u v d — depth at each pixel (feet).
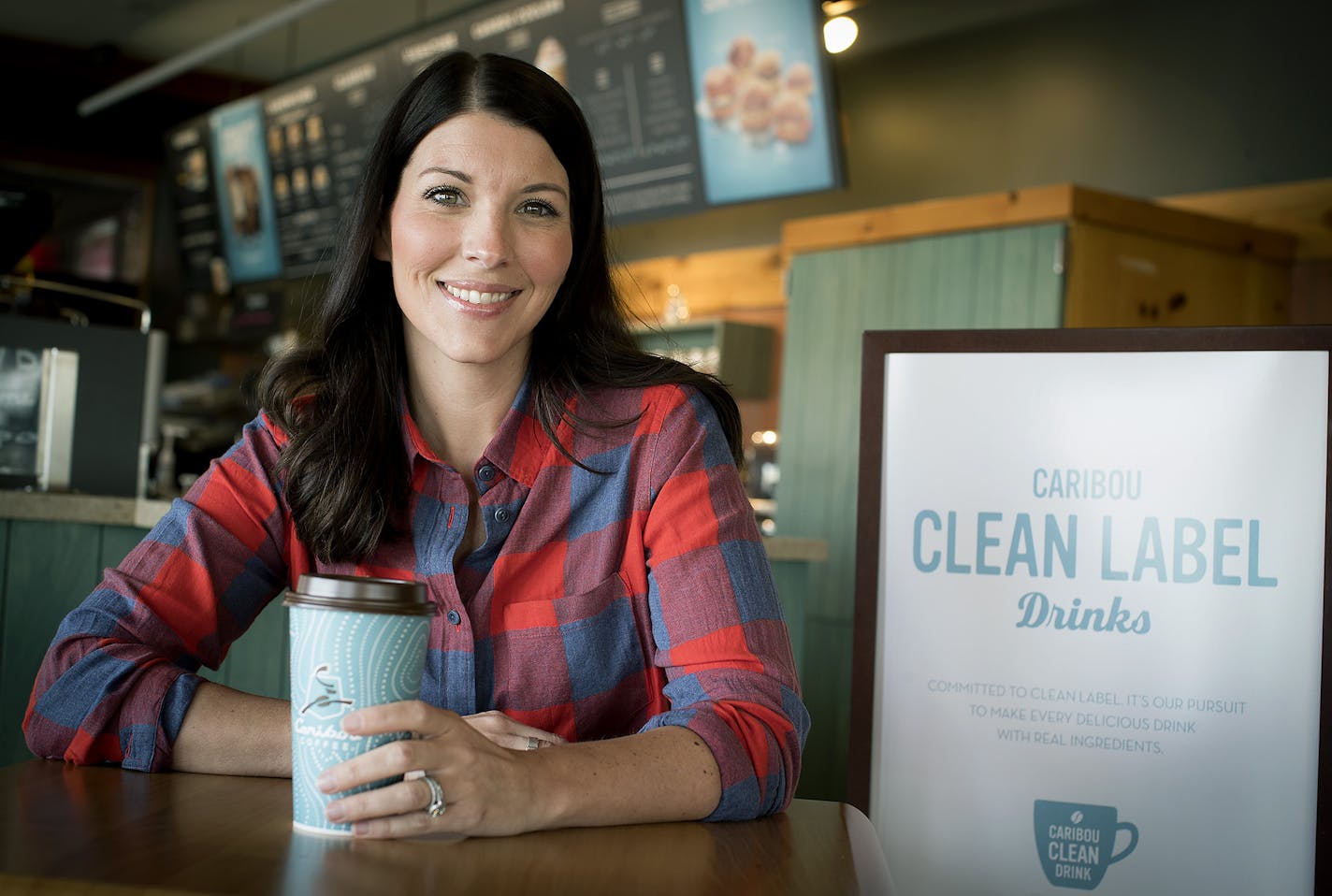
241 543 4.20
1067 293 11.73
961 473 5.01
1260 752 4.60
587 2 15.14
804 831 3.31
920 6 16.78
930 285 12.82
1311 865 4.52
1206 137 13.99
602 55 15.11
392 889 2.39
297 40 22.09
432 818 2.84
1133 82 14.64
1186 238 12.50
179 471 16.74
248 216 21.33
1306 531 4.62
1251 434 4.70
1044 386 4.94
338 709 2.82
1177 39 14.29
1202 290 12.68
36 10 21.34
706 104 14.29
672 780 3.25
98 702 3.57
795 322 14.17
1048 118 15.40
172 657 3.98
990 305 12.28
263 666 8.30
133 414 9.82
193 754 3.51
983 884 4.83
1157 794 4.70
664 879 2.64
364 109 18.69
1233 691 4.65
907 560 5.03
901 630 5.00
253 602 4.29
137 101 24.25
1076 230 11.74
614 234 4.88
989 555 4.94
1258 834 4.59
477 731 2.98
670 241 19.93
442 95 4.10
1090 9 15.06
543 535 4.21
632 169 15.12
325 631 2.82
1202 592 4.70
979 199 12.39
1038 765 4.82
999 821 4.83
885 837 4.94
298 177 20.16
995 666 4.89
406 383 4.42
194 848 2.62
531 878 2.57
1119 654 4.77
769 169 13.92
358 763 2.80
